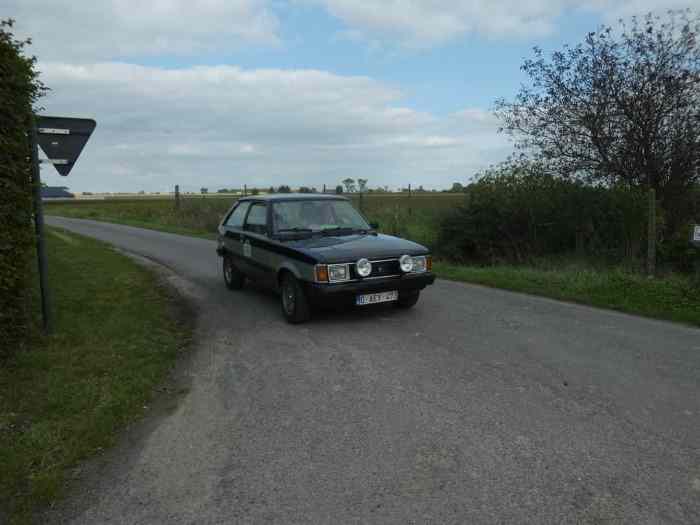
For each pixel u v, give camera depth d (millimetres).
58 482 3166
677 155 10641
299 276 6598
